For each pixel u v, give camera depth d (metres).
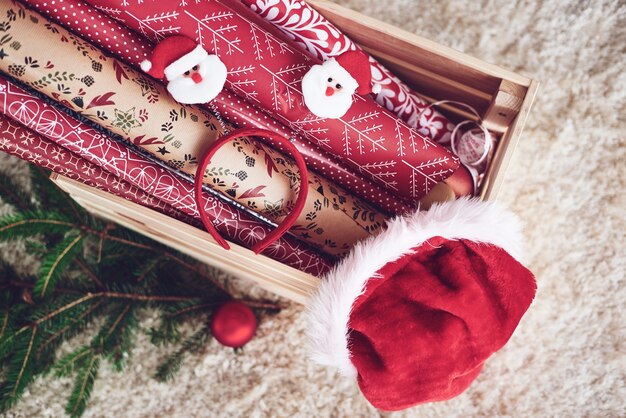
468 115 1.08
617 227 1.26
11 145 0.91
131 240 1.18
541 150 1.27
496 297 0.92
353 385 1.26
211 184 0.93
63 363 1.12
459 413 1.26
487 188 0.95
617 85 1.25
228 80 0.91
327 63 0.88
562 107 1.27
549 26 1.26
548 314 1.27
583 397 1.26
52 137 0.90
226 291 1.26
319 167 0.99
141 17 0.87
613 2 1.25
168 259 1.21
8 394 1.08
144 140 0.90
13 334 1.08
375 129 0.93
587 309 1.26
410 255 0.90
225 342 1.17
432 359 0.89
